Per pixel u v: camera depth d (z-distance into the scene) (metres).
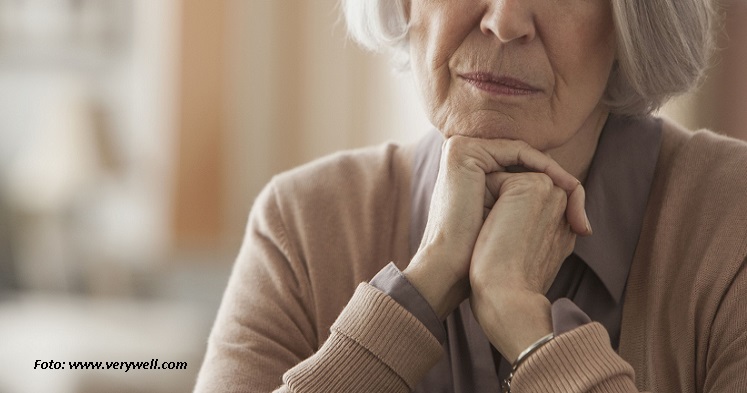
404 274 1.33
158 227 5.64
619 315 1.43
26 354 4.42
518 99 1.36
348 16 1.63
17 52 5.64
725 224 1.39
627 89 1.44
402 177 1.61
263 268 1.61
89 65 5.68
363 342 1.27
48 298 5.54
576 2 1.33
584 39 1.34
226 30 5.57
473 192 1.37
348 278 1.57
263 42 5.63
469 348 1.43
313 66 5.66
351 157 1.68
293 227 1.62
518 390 1.22
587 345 1.21
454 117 1.40
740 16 3.27
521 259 1.33
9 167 5.62
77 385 4.16
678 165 1.46
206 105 5.61
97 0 5.66
